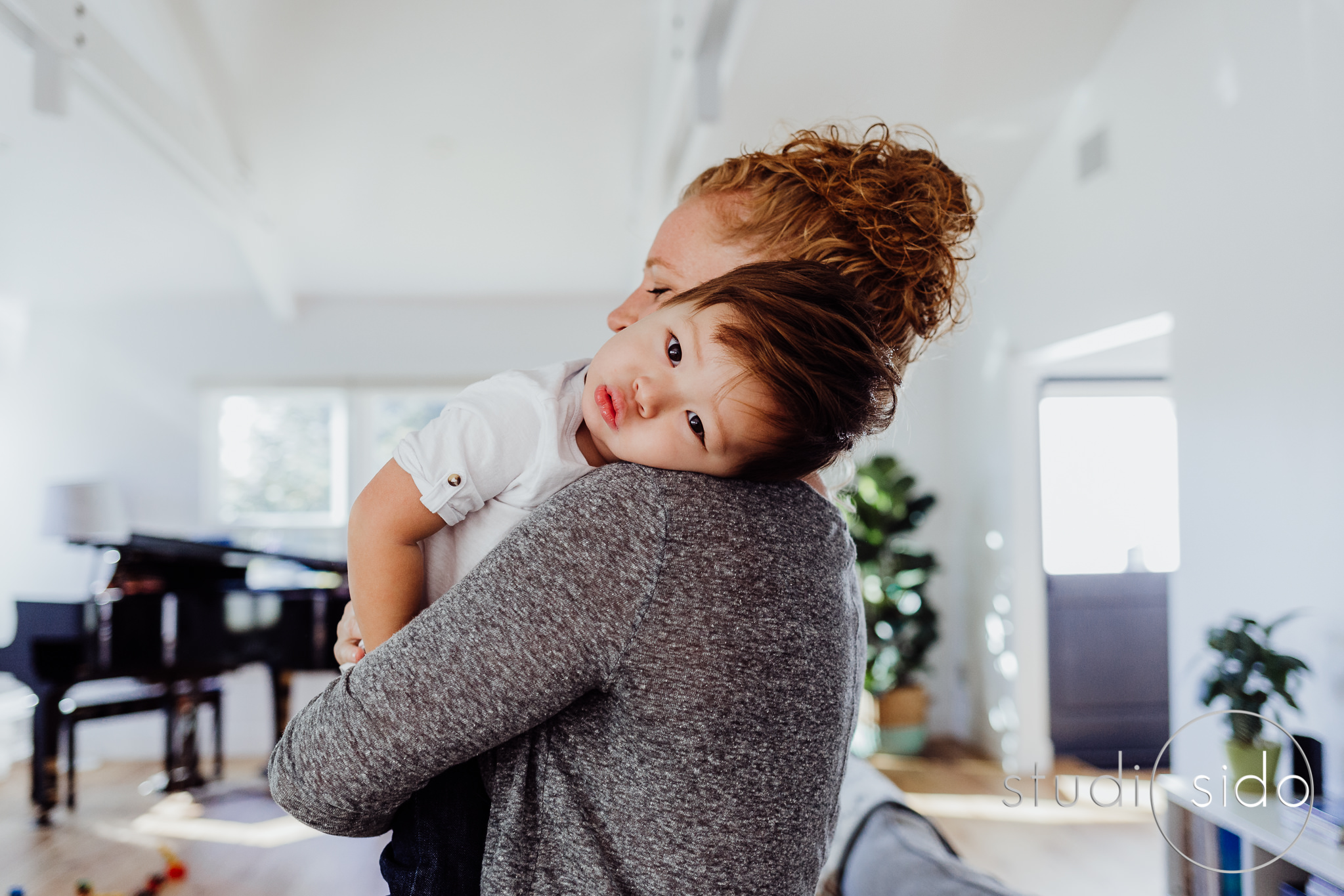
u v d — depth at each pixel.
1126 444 5.29
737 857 0.60
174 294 6.09
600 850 0.60
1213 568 3.43
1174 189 3.66
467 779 0.66
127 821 4.38
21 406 6.00
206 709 5.81
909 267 0.78
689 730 0.59
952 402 5.82
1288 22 3.07
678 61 3.53
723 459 0.63
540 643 0.56
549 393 0.67
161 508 6.06
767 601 0.61
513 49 4.04
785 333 0.60
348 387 6.27
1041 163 4.67
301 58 4.07
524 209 5.28
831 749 0.66
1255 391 3.23
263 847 4.00
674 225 0.78
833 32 3.47
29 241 5.30
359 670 0.59
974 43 3.80
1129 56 3.91
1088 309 4.27
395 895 0.65
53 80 3.06
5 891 3.48
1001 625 5.11
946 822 4.03
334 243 5.59
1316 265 2.96
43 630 4.34
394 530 0.65
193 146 4.02
